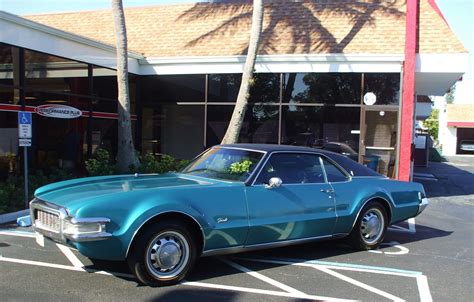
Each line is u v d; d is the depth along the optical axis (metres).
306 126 13.45
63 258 5.85
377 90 12.85
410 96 12.30
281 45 13.73
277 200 5.61
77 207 4.52
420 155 26.25
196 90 14.45
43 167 11.14
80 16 17.73
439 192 14.85
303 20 14.52
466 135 43.44
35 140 10.77
